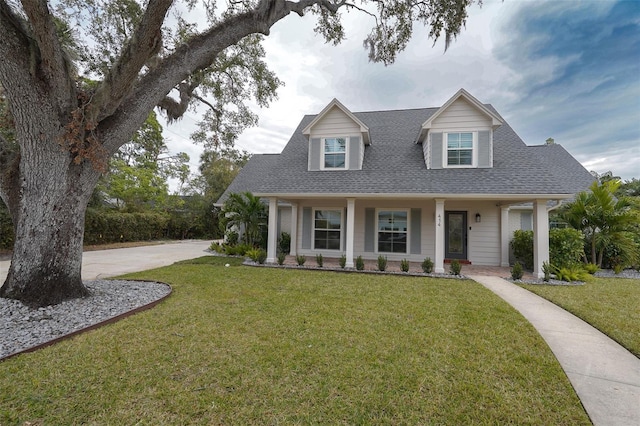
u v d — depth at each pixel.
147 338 3.84
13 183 5.01
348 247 10.09
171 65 5.86
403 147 12.15
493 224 11.23
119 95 5.11
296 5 7.28
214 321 4.51
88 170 5.27
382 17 8.48
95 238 16.34
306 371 3.09
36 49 4.55
